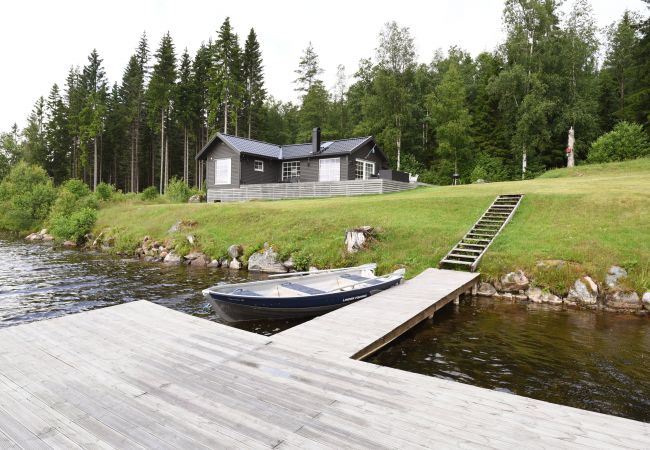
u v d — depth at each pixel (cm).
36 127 7481
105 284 1460
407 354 820
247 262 1791
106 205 3500
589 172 3120
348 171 3000
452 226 1736
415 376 549
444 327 998
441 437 396
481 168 3934
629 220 1502
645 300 1130
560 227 1555
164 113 5406
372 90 5472
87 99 5631
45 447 371
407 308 951
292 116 7638
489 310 1152
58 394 478
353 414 439
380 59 4681
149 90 5066
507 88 3906
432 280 1266
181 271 1716
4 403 455
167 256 1983
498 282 1337
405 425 418
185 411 441
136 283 1480
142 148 6222
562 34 3866
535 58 3919
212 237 2034
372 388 509
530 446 382
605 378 716
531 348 859
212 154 3369
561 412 454
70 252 2281
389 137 4503
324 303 1055
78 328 732
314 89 6225
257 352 631
